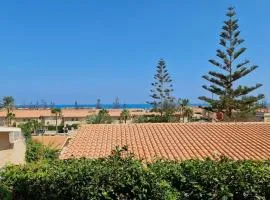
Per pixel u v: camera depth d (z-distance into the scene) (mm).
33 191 8352
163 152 16047
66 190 8062
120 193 7926
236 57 44906
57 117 87625
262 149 16016
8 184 8508
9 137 21750
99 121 58344
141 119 64625
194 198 7930
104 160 8562
